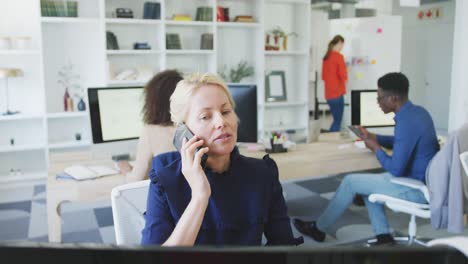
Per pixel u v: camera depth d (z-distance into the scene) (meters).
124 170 2.57
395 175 2.93
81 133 5.56
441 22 9.58
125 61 5.61
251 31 6.38
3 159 5.26
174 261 0.55
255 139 3.17
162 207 1.25
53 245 0.55
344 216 3.95
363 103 3.82
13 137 5.29
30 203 4.47
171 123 2.26
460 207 2.59
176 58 5.89
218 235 1.24
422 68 10.12
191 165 1.20
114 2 5.46
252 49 6.41
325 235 3.43
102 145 2.88
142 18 5.56
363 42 8.02
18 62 5.14
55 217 2.40
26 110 5.24
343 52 8.28
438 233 3.49
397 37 7.87
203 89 1.26
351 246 0.53
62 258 0.56
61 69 5.33
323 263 0.53
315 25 10.25
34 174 5.16
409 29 10.30
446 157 2.60
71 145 5.21
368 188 3.05
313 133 3.74
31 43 5.08
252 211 1.27
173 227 1.24
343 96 7.91
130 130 2.99
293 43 6.77
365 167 3.26
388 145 3.40
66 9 5.04
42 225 3.84
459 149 2.58
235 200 1.26
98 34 5.39
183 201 1.24
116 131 2.93
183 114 1.28
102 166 2.72
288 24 6.72
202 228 1.23
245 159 1.33
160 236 1.21
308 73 6.61
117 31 5.54
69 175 2.50
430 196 2.68
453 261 0.51
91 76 5.45
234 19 6.06
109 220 3.94
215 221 1.24
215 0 5.76
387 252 0.52
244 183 1.28
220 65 6.25
